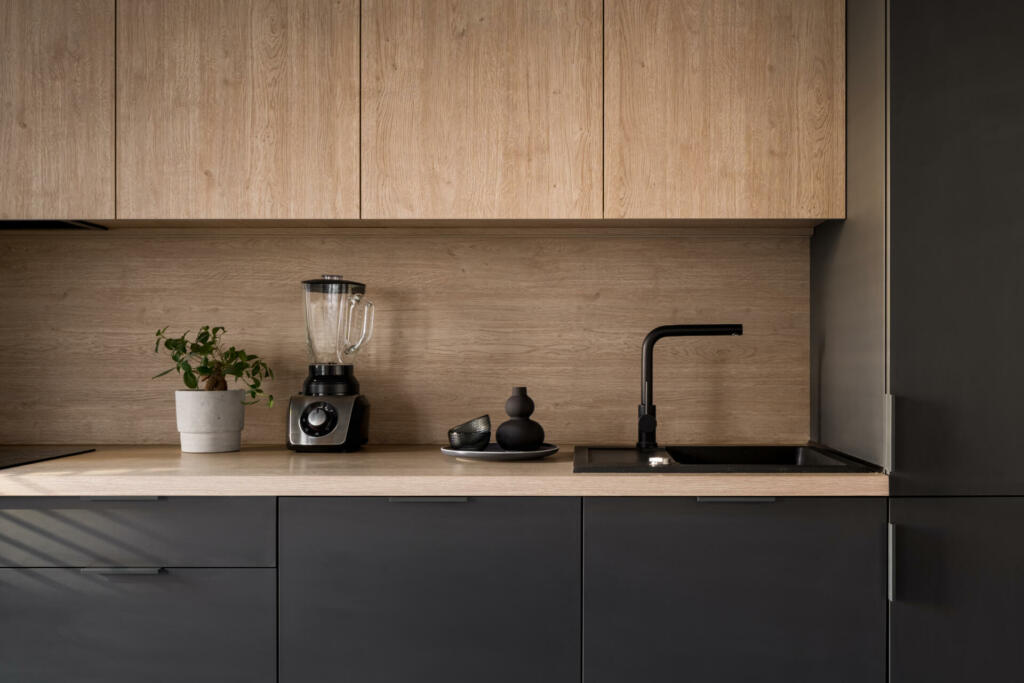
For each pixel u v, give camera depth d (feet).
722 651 5.45
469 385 7.29
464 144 6.22
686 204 6.20
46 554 5.45
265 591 5.45
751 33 6.21
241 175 6.23
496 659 5.46
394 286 7.30
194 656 5.45
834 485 5.44
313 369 6.73
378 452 6.68
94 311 7.26
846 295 6.29
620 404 7.28
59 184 6.22
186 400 6.55
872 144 5.75
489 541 5.46
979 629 5.46
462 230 7.06
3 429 7.23
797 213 6.20
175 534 5.46
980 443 5.49
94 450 6.80
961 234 5.52
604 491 5.44
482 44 6.22
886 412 5.49
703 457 6.88
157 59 6.23
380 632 5.46
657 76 6.21
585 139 6.21
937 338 5.50
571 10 6.21
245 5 6.23
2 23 6.22
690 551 5.46
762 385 7.28
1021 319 5.52
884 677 5.45
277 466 5.89
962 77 5.53
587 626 5.45
